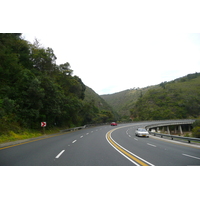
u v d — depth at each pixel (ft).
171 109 325.42
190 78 552.82
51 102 84.33
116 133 93.50
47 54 106.01
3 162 23.93
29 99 73.10
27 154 29.91
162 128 240.73
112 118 265.34
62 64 144.87
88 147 39.68
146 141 59.98
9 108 59.06
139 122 250.78
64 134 82.94
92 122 201.67
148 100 389.39
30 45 108.17
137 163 24.90
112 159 27.14
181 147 46.34
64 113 106.22
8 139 50.98
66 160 25.72
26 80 74.33
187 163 25.81
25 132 66.74
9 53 78.89
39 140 55.36
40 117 85.25
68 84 136.15
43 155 29.17
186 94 363.35
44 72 104.63
